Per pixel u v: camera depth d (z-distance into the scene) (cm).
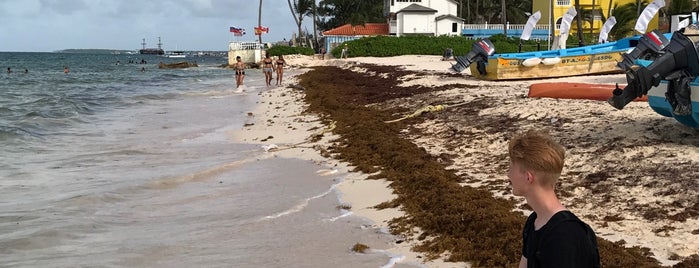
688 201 700
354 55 5600
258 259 660
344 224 784
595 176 838
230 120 1969
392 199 877
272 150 1380
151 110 2280
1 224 796
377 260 643
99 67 8006
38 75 5428
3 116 1988
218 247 705
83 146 1463
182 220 826
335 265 632
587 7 5903
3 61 10750
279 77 3516
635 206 715
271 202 912
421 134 1322
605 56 2330
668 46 923
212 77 4797
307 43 8988
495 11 7925
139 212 869
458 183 902
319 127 1661
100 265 650
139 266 648
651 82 920
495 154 1056
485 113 1398
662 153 877
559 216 269
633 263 546
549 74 2295
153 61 12256
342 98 2225
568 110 1273
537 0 6156
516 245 597
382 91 2262
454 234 681
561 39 2633
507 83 2167
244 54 6650
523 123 1230
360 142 1298
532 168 279
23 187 1017
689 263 541
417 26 6450
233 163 1227
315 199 920
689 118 949
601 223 684
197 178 1095
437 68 3372
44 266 646
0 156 1311
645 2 5150
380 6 8194
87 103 2491
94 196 941
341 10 8331
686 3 4441
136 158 1299
